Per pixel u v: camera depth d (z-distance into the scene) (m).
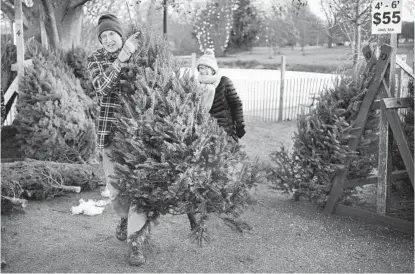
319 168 5.10
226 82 5.24
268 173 5.56
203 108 3.76
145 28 3.92
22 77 6.63
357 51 8.77
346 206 5.08
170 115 3.53
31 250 4.10
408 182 5.76
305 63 28.83
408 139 5.26
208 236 3.67
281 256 4.08
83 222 4.86
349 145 5.01
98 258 3.95
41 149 6.51
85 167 6.08
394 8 4.64
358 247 4.29
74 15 8.75
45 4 8.21
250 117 12.96
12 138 7.78
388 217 4.67
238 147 3.95
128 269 3.74
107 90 3.68
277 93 14.87
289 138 10.02
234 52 38.41
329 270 3.82
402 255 4.12
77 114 6.71
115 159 3.76
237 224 3.91
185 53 34.09
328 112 5.12
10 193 5.24
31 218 4.94
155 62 3.74
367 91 4.91
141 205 3.68
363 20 8.91
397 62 5.05
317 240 4.45
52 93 6.59
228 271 3.77
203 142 3.55
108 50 3.86
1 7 9.05
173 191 3.41
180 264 3.87
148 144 3.59
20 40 7.39
